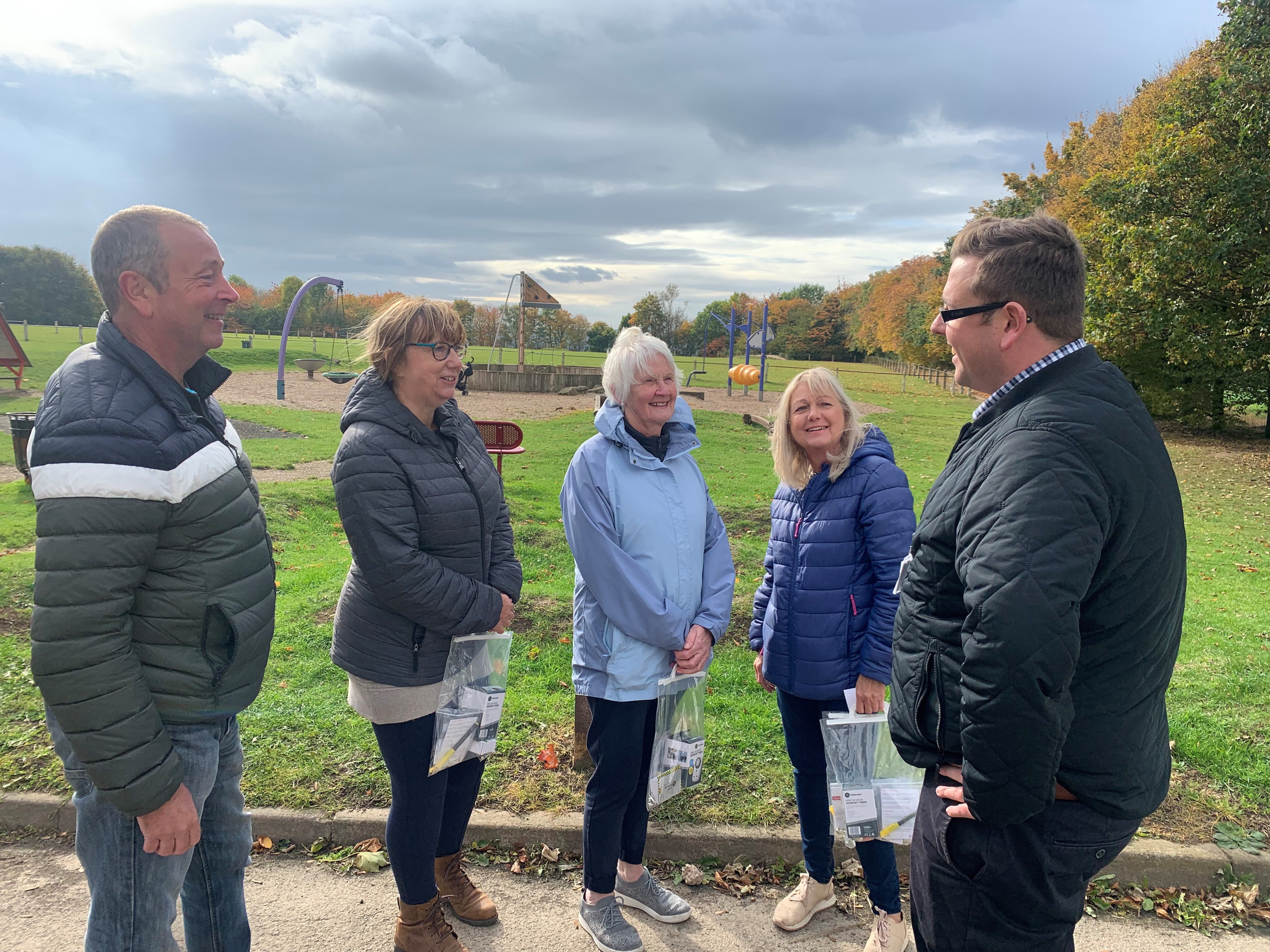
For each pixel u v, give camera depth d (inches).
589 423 755.4
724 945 100.7
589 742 100.3
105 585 61.0
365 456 88.1
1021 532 53.9
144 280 66.2
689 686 100.6
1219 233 721.0
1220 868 111.1
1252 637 225.1
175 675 67.8
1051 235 61.9
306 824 117.4
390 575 87.0
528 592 227.8
